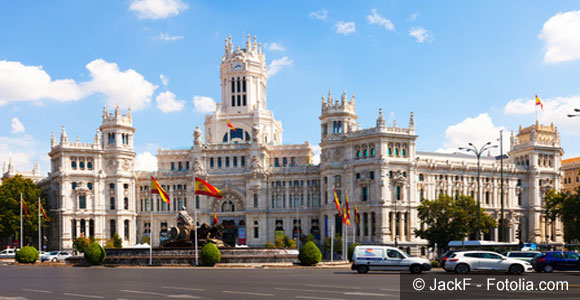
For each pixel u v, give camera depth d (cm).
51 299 4584
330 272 7875
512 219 19088
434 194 18212
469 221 14312
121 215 19475
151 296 4703
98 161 19525
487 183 19075
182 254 10344
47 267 10269
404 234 17362
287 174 19638
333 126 18538
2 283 6175
